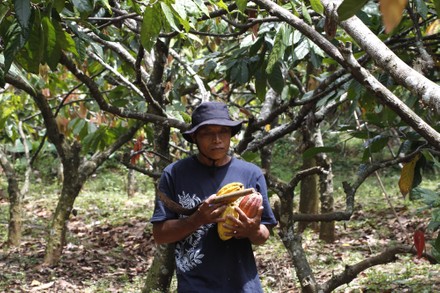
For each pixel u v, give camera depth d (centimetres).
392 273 668
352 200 398
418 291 577
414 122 244
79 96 884
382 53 228
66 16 364
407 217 1080
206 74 578
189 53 754
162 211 316
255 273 317
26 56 317
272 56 372
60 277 761
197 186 316
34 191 1683
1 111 792
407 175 390
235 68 489
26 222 1204
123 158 471
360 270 384
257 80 487
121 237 1043
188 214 307
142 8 371
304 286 383
